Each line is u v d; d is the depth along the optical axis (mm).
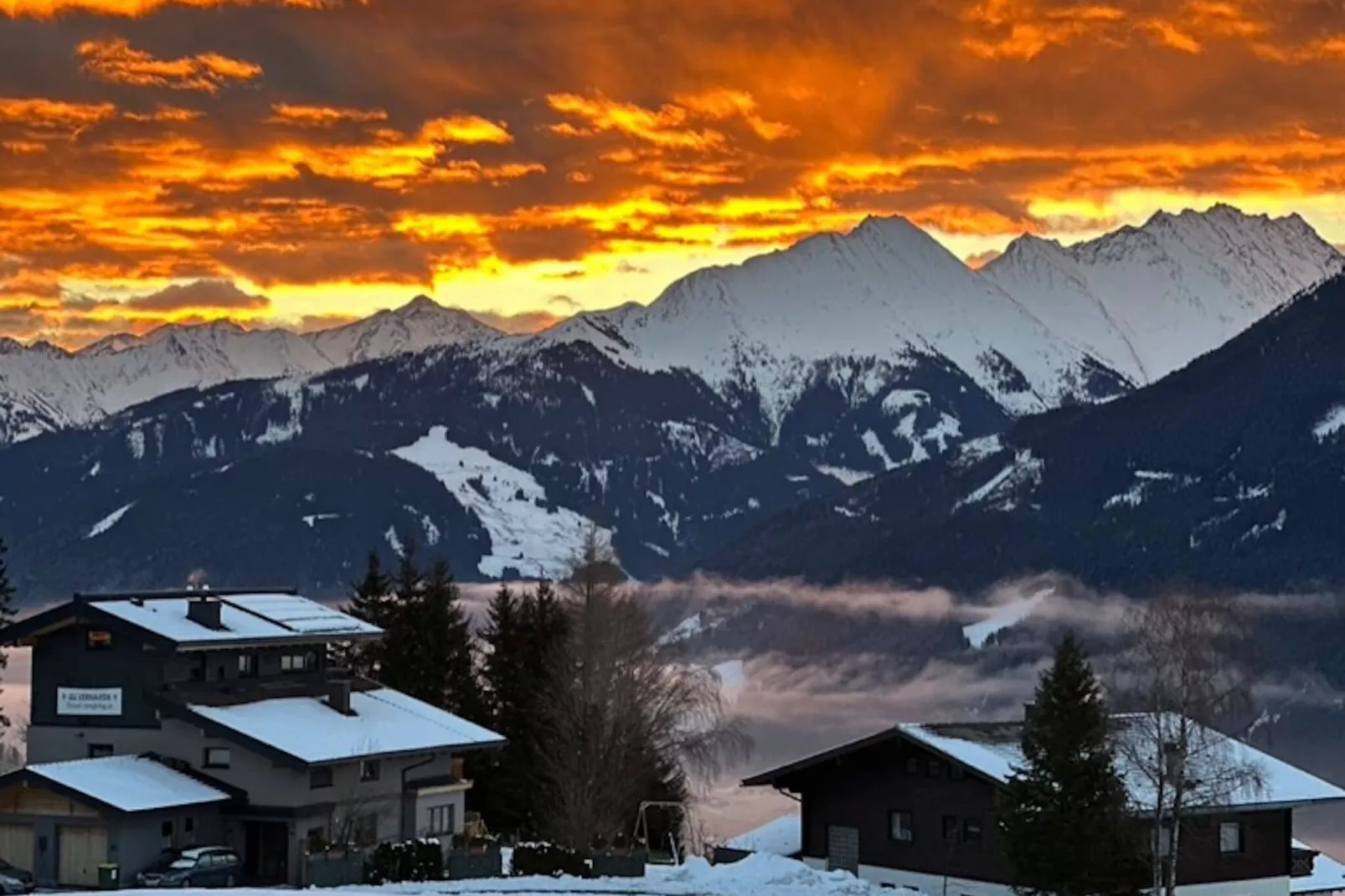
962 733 87375
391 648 110562
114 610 88188
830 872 81188
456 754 92250
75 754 86812
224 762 83375
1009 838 74125
